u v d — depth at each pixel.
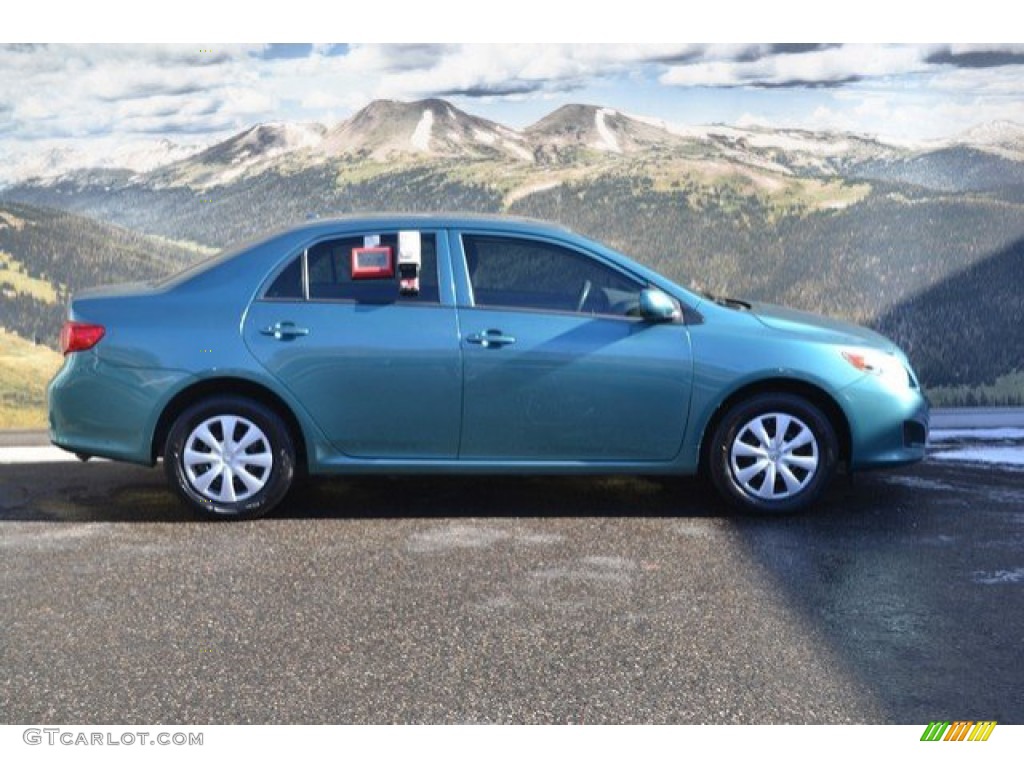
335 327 5.85
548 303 5.95
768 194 8.53
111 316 5.90
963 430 8.29
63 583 5.04
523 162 8.55
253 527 5.88
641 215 8.58
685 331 5.95
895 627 4.56
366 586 4.99
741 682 4.08
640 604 4.78
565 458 5.96
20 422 8.16
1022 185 8.46
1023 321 8.52
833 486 6.70
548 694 3.99
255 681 4.08
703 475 6.92
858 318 8.59
